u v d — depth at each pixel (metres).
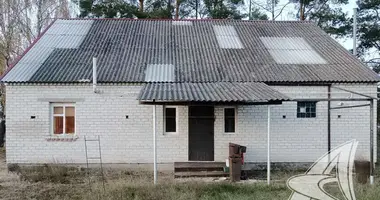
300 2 26.77
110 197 8.84
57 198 8.95
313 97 12.91
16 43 23.22
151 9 25.83
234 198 8.72
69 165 12.65
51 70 12.65
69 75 12.43
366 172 10.43
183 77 12.66
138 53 14.39
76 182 10.94
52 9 26.64
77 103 12.59
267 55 14.56
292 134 13.13
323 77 12.80
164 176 11.91
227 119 13.27
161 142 12.90
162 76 12.66
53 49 14.18
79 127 12.66
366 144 13.17
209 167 12.22
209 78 12.66
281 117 13.12
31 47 14.17
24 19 24.64
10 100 12.43
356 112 13.17
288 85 12.82
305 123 13.14
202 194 9.21
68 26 16.69
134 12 24.36
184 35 16.44
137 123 12.79
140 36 16.12
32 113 12.50
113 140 12.75
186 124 12.97
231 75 12.90
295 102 13.12
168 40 15.78
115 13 24.67
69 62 13.28
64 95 12.55
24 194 9.43
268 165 10.39
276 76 12.84
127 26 17.33
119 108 12.72
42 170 12.05
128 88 12.62
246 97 10.20
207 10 27.59
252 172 12.61
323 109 13.15
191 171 12.12
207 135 13.07
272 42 15.88
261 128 13.11
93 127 12.70
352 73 13.09
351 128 13.16
